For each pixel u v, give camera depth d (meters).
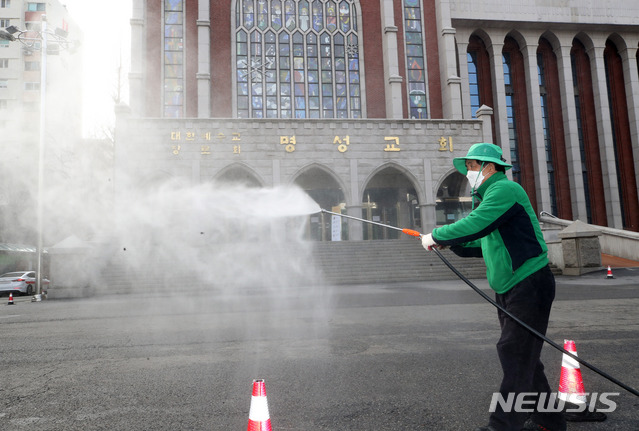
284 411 3.26
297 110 30.78
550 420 2.63
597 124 37.56
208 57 29.08
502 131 35.44
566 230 18.94
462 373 4.19
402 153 27.73
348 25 32.19
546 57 38.03
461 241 2.61
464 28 35.84
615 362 4.48
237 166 26.08
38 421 3.16
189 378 4.25
